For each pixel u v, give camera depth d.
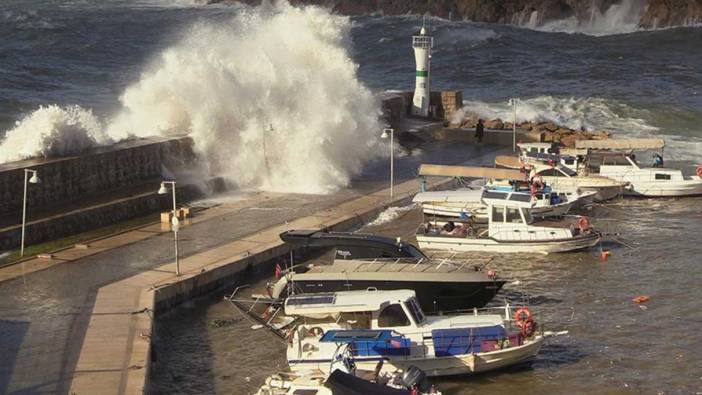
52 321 63.19
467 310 67.88
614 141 117.50
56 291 68.88
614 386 58.78
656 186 108.94
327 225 87.69
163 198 92.31
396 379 54.56
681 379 59.72
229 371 60.47
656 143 116.75
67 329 61.84
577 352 63.69
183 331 66.81
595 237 86.12
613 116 153.25
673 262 83.19
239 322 68.50
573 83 189.38
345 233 77.44
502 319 63.03
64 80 183.62
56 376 54.94
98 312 64.81
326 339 57.84
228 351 63.47
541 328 64.19
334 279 67.38
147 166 97.00
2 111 145.50
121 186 94.00
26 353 58.06
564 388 58.53
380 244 75.00
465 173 100.62
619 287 76.56
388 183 107.94
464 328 59.97
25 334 60.94
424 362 58.81
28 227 79.12
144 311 65.00
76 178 88.88
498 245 85.19
